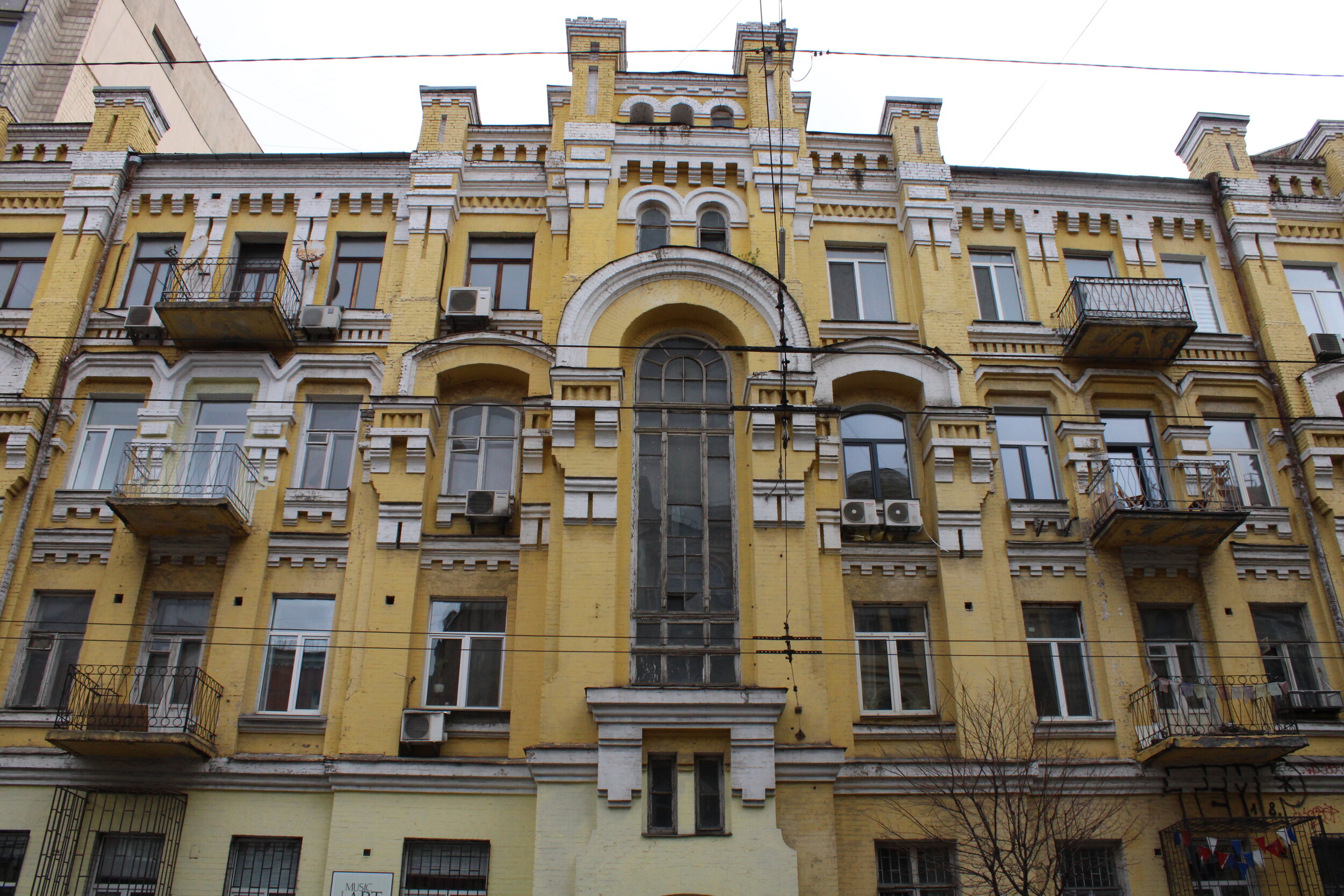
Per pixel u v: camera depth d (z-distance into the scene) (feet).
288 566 54.39
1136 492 57.47
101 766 49.19
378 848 47.47
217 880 47.32
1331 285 66.49
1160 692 52.01
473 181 64.90
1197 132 69.56
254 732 50.62
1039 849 47.73
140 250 63.93
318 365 59.11
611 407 54.44
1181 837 48.55
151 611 53.78
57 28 78.69
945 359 59.31
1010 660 52.70
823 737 48.34
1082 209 66.28
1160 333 59.31
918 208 64.18
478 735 50.39
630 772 46.52
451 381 59.41
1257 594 55.93
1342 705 53.16
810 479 55.06
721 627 51.70
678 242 61.41
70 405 58.29
